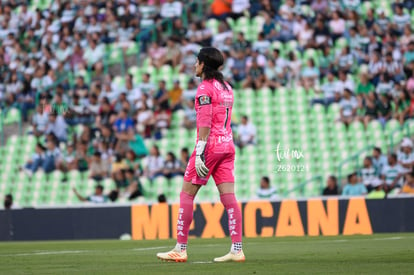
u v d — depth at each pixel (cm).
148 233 5734
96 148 7594
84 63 8475
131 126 7562
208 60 2638
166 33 8550
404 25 8131
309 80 7788
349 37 8038
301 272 2241
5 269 2617
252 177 7288
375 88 7619
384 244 3947
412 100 7456
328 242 4303
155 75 8175
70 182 7525
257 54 7994
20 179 7731
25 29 8906
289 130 7612
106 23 8644
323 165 7356
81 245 4653
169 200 7094
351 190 6438
